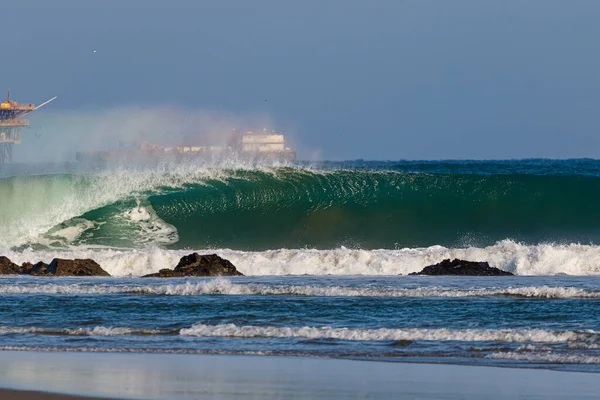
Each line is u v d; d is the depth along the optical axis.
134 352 65.12
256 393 49.88
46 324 79.31
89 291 104.00
